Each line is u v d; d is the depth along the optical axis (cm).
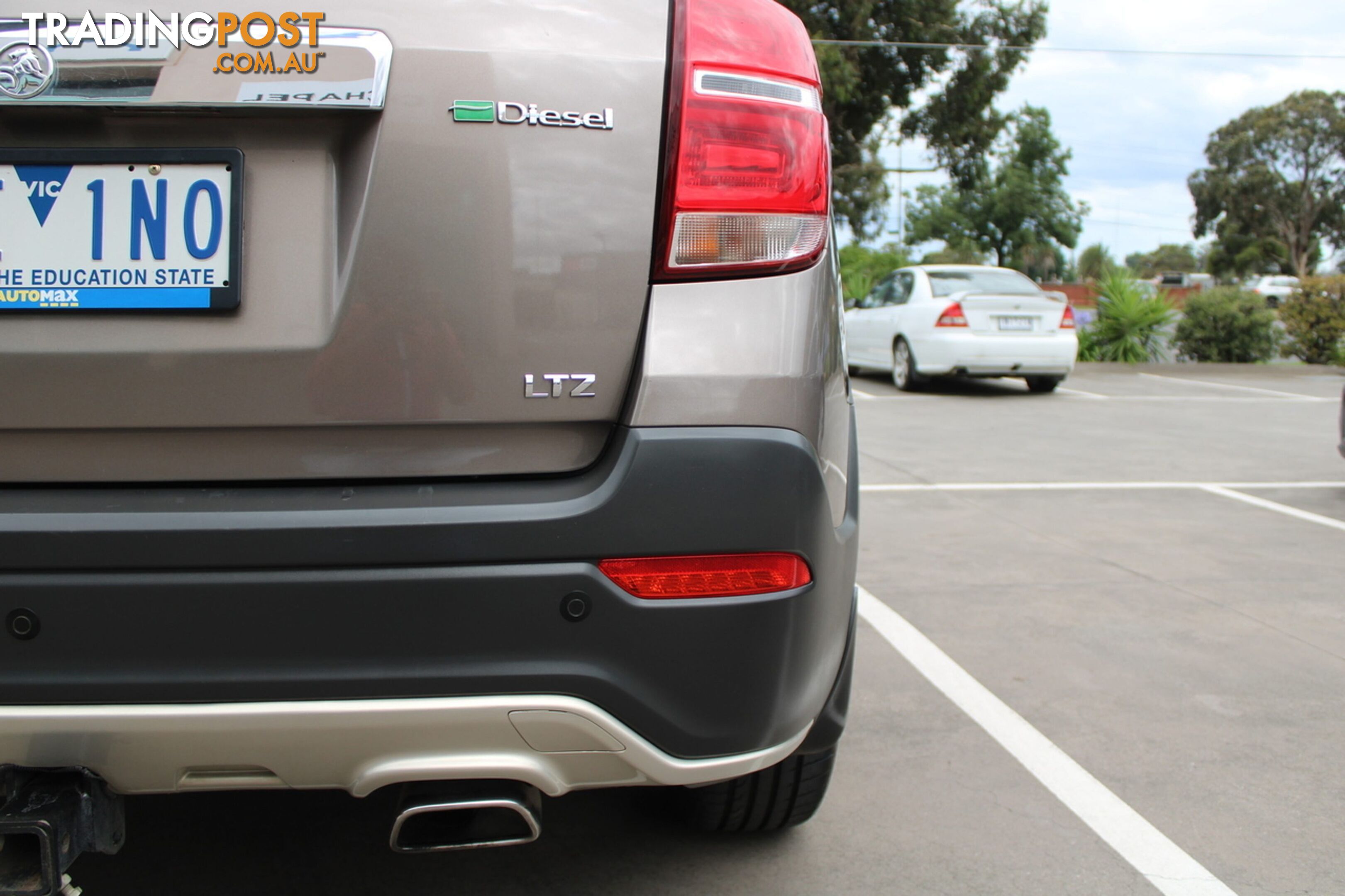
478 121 146
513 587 146
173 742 146
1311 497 616
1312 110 5981
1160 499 605
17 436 147
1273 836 237
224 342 146
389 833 228
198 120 145
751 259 154
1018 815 244
